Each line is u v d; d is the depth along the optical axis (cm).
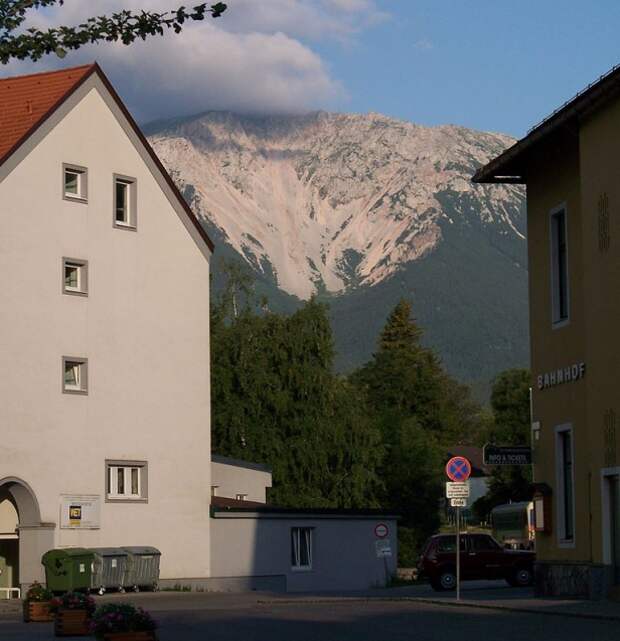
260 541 4931
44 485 4231
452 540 4716
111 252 4522
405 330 13462
